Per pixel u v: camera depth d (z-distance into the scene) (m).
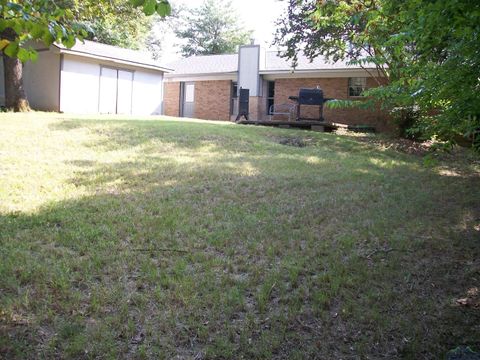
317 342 3.36
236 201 6.44
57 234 4.73
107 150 9.07
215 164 8.55
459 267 4.86
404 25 5.00
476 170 10.95
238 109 20.80
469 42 3.71
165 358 3.03
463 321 3.80
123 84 19.66
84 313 3.40
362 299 4.00
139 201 6.08
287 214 6.05
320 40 13.80
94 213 5.48
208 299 3.73
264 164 8.94
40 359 2.88
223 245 4.88
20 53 2.67
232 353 3.13
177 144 10.18
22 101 15.30
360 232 5.57
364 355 3.26
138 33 25.41
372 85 19.11
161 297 3.70
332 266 4.55
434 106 4.81
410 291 4.26
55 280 3.78
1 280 3.73
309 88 18.92
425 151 12.84
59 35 2.81
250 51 21.83
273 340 3.30
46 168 7.28
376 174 9.05
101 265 4.15
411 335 3.55
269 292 3.94
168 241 4.86
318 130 15.77
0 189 6.06
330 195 7.12
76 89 17.67
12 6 2.47
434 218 6.50
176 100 25.12
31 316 3.30
